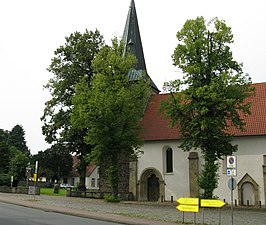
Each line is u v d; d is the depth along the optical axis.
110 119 33.25
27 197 36.31
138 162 40.66
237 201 35.16
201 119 30.42
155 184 40.16
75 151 44.44
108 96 33.38
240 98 30.53
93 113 33.06
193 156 37.44
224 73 29.97
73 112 35.00
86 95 34.72
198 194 35.75
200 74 31.08
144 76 37.25
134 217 21.08
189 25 32.00
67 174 85.69
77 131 42.09
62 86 43.47
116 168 35.00
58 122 43.00
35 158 80.38
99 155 34.25
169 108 31.48
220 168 36.25
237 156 35.94
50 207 25.44
